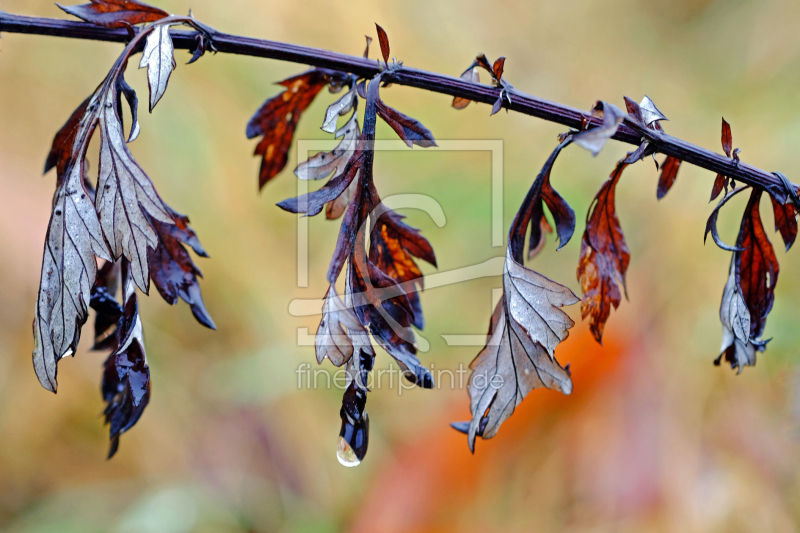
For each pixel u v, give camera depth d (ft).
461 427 1.75
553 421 2.37
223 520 2.29
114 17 1.74
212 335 2.66
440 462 2.35
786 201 1.78
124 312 1.74
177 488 2.34
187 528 2.23
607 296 1.82
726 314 1.81
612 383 2.40
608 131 1.70
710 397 2.38
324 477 2.46
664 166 1.81
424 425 2.54
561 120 1.77
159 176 2.78
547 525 2.21
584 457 2.29
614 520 2.16
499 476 2.31
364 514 2.35
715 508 2.13
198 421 2.49
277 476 2.43
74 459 2.36
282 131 1.85
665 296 2.73
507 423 2.39
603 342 2.52
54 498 2.28
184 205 2.79
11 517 2.20
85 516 2.23
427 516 2.26
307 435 2.53
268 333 2.71
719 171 1.78
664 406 2.35
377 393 2.63
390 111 1.74
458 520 2.25
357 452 1.72
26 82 2.72
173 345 2.59
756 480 2.16
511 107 1.77
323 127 1.76
